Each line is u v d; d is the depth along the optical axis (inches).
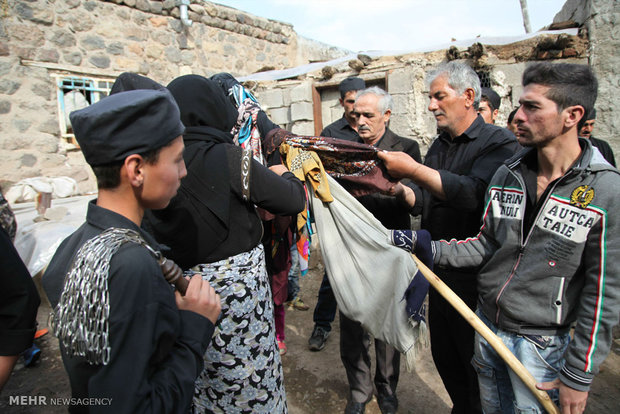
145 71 244.8
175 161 37.0
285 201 52.9
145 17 243.0
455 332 75.1
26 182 183.6
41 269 132.5
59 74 210.7
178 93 52.4
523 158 55.8
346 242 71.4
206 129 51.8
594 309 47.6
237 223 51.3
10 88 194.7
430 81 77.9
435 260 66.5
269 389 55.0
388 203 90.0
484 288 59.9
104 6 225.1
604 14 151.2
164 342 34.2
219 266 50.7
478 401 73.4
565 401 49.4
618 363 108.2
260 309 53.9
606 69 152.9
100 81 226.8
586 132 118.0
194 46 267.7
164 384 33.2
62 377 110.7
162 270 36.1
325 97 226.8
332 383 106.7
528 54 165.5
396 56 192.2
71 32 213.6
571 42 159.6
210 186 48.9
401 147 102.0
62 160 214.2
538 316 52.9
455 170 77.6
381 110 96.4
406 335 66.0
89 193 221.6
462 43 177.8
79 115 33.1
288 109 234.4
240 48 296.8
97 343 30.3
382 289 68.4
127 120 32.8
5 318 50.2
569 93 47.8
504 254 56.5
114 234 33.4
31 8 198.8
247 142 77.5
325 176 70.7
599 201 46.7
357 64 199.2
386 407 92.7
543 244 51.8
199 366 37.2
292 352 122.2
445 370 81.5
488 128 75.0
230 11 285.1
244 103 80.1
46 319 140.1
